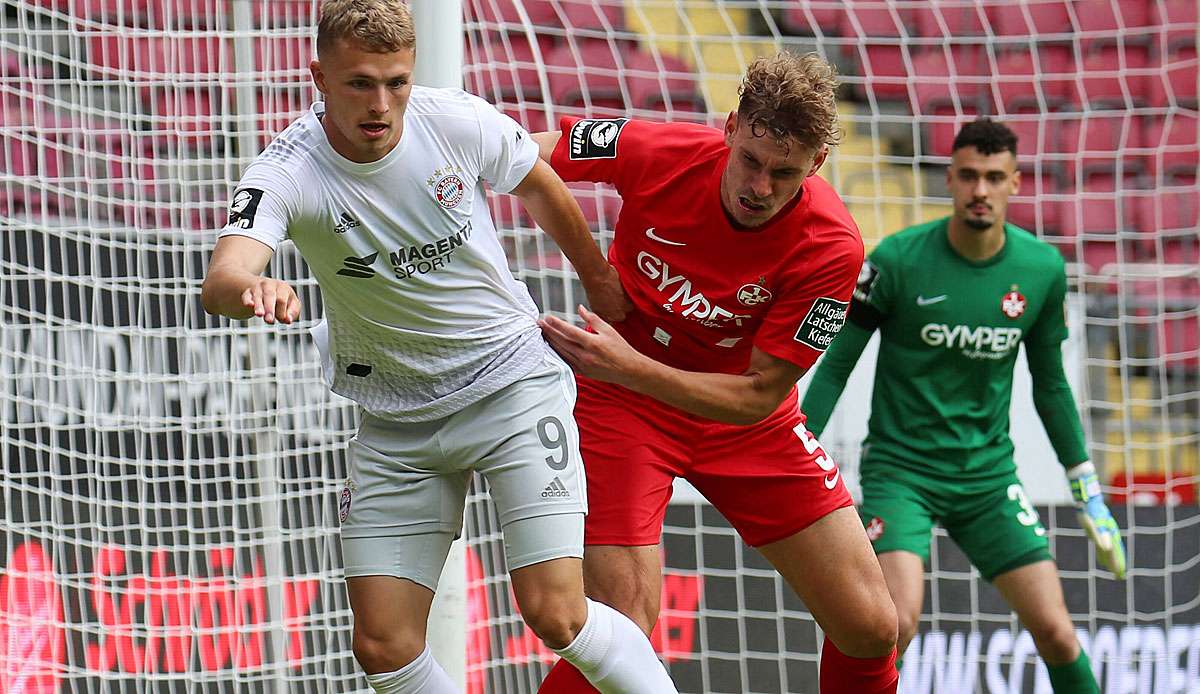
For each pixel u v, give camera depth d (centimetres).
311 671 1783
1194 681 2141
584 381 1266
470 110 1018
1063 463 1792
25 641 1702
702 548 2066
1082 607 2169
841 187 2645
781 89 1026
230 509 1819
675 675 2047
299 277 1795
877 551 1691
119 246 1767
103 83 1759
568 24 2508
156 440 1778
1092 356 2428
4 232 1814
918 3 2656
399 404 1048
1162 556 2195
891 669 1334
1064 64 2741
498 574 1858
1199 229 2561
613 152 1205
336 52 898
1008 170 1705
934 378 1733
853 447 2161
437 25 1380
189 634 1744
